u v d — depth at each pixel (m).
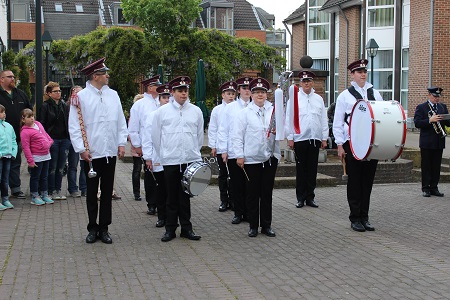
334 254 7.88
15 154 10.70
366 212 9.34
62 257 7.61
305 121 10.93
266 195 8.84
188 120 8.61
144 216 10.23
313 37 39.97
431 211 10.79
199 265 7.35
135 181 11.66
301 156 10.97
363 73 9.31
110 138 8.36
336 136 9.36
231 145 9.61
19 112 11.20
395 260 7.60
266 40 54.47
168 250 8.04
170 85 8.75
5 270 7.02
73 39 33.16
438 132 12.16
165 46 32.84
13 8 52.75
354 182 9.22
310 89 11.11
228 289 6.46
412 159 16.95
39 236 8.64
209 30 33.56
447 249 8.16
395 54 31.97
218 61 33.06
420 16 29.95
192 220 9.98
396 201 11.78
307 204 11.16
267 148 8.70
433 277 6.91
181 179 8.50
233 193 9.73
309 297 6.23
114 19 51.72
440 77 29.03
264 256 7.78
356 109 8.91
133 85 33.12
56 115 11.34
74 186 11.80
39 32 14.76
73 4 55.38
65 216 9.99
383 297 6.24
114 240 8.55
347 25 36.06
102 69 8.30
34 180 10.88
